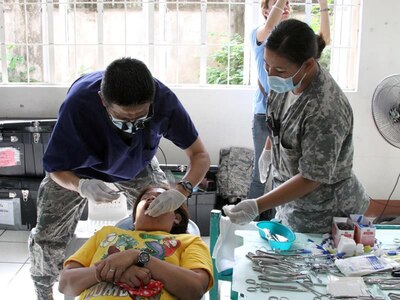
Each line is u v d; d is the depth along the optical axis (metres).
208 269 1.64
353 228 1.82
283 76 1.70
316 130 1.71
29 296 2.66
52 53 3.85
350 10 3.73
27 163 3.46
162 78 3.93
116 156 1.94
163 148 3.84
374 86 3.72
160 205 1.73
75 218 2.27
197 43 3.89
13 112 3.83
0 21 3.80
